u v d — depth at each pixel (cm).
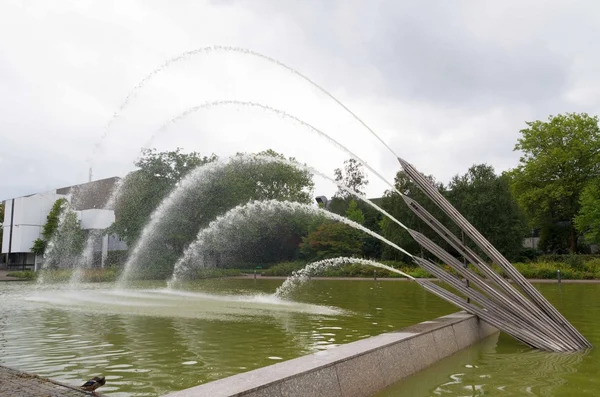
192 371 654
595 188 3900
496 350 812
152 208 3944
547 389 558
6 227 4456
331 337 941
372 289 2419
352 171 6850
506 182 3978
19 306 1522
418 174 1001
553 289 2317
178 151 4159
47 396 466
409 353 629
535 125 4741
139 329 1041
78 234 4034
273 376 409
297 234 4997
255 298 1861
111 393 546
